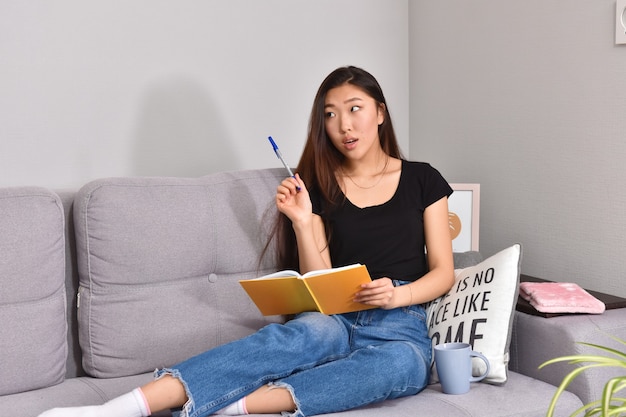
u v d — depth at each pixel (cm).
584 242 214
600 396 165
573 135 215
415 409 160
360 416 157
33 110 225
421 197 200
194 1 244
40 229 178
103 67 233
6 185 223
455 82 259
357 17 270
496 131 244
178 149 246
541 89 225
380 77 277
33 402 167
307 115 265
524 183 234
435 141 272
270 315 191
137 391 156
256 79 256
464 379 167
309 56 263
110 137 236
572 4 212
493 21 241
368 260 195
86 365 186
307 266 195
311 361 171
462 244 239
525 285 191
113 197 186
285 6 258
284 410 161
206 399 157
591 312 177
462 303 182
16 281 174
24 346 173
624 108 199
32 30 223
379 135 210
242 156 256
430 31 269
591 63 208
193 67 246
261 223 202
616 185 203
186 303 191
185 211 193
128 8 235
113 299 184
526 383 173
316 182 204
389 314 186
